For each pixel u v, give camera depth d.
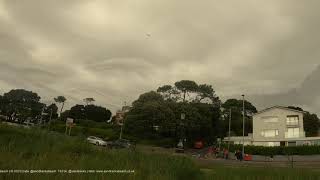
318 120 95.69
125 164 14.85
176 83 97.38
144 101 85.81
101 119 114.38
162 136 80.50
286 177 15.97
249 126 103.00
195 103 91.06
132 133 79.56
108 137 77.94
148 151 19.05
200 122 84.31
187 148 80.88
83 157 14.72
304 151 62.16
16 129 18.42
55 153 15.23
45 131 19.08
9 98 107.81
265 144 83.50
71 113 111.81
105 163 14.48
